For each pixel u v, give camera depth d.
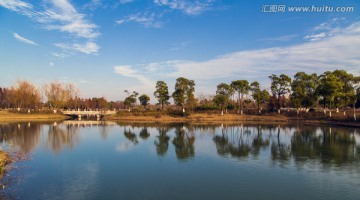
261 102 100.06
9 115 98.06
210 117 88.50
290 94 88.25
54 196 19.09
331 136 47.62
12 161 29.00
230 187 21.00
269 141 43.41
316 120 73.94
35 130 61.75
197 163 28.81
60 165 28.05
